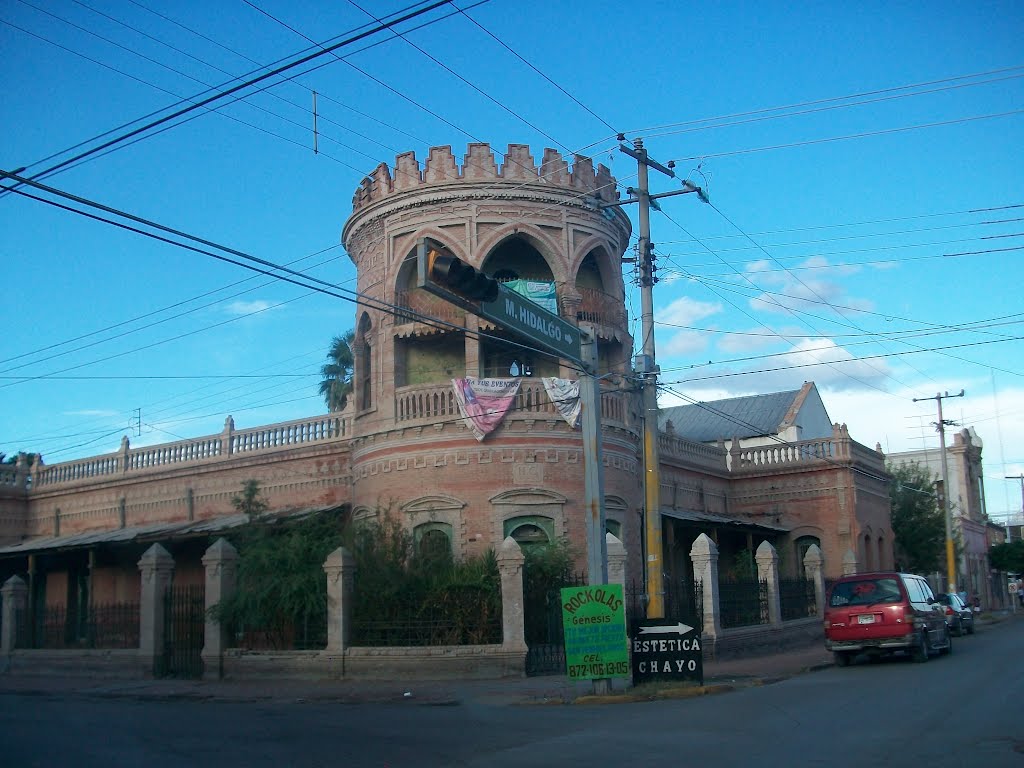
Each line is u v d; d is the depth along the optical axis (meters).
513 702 17.78
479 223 28.50
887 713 14.23
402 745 13.02
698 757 11.16
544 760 11.36
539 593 23.20
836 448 42.28
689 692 17.98
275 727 15.24
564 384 28.05
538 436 27.64
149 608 25.83
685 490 39.59
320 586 23.44
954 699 15.56
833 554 41.62
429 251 14.28
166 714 17.58
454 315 28.39
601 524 18.86
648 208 22.48
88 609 30.08
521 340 29.14
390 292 29.19
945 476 49.41
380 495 28.62
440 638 22.36
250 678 23.42
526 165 28.86
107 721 16.55
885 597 23.12
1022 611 73.56
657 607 20.56
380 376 29.27
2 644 29.48
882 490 46.91
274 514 31.17
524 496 27.25
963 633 38.16
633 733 13.27
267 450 33.91
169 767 11.71
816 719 13.90
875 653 25.19
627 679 20.19
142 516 37.19
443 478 27.56
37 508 40.94
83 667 27.00
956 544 58.69
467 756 11.93
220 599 24.45
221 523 32.66
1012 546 74.12
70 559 38.31
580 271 31.02
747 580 28.86
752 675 21.47
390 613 22.78
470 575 23.00
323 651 22.61
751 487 43.94
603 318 29.77
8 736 14.74
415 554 24.98
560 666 22.34
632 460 30.20
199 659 24.89
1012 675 19.16
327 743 13.38
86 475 39.62
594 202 23.08
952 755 10.77
